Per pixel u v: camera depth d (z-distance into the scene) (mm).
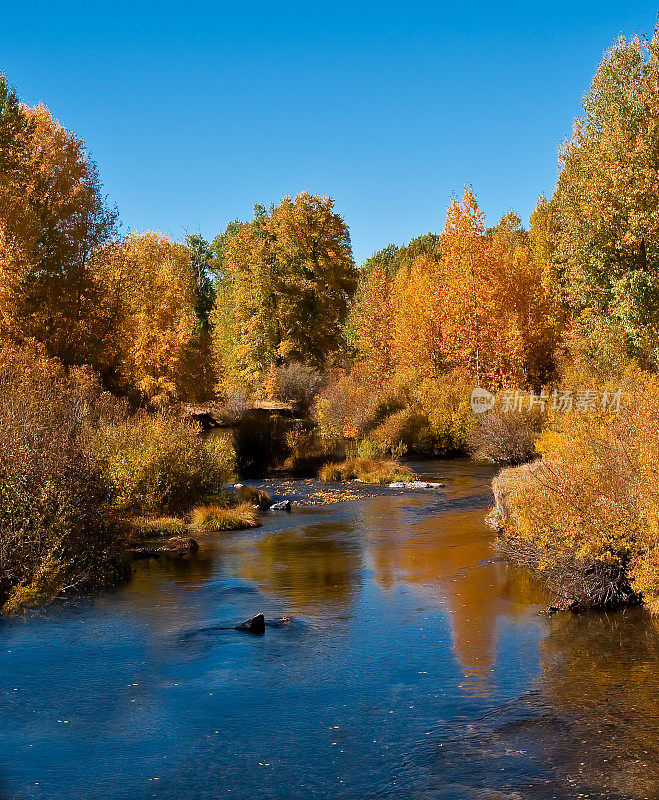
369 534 14297
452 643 7789
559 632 8047
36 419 12625
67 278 27438
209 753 5332
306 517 16469
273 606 9328
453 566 11414
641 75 26484
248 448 25969
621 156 24766
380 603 9453
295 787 4816
